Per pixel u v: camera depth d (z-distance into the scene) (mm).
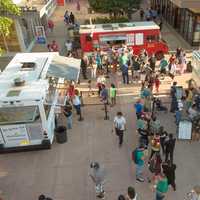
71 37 28266
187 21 25766
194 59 17641
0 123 13703
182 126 13859
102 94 16094
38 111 13484
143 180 12055
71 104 16359
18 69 16297
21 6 25250
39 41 28938
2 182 12719
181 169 12555
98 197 11484
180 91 15898
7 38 25719
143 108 14641
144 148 12031
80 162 13445
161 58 22000
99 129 15555
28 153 14305
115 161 13320
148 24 24078
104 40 23281
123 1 28141
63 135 14523
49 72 16062
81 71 21562
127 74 19484
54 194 11898
